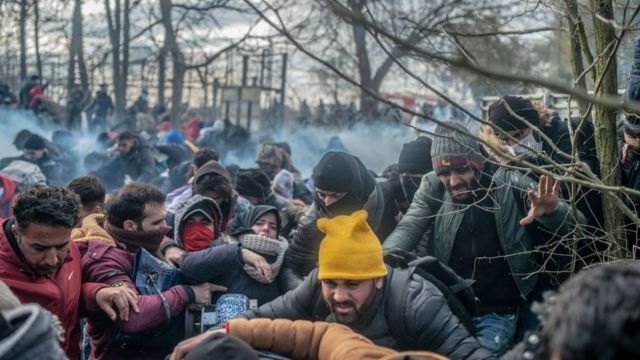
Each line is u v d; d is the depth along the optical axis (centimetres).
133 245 406
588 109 352
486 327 406
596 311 159
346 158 430
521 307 417
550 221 377
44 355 220
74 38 2641
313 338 286
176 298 382
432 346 321
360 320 324
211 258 393
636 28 346
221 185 482
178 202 542
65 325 364
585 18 418
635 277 163
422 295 325
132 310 370
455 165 399
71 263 376
